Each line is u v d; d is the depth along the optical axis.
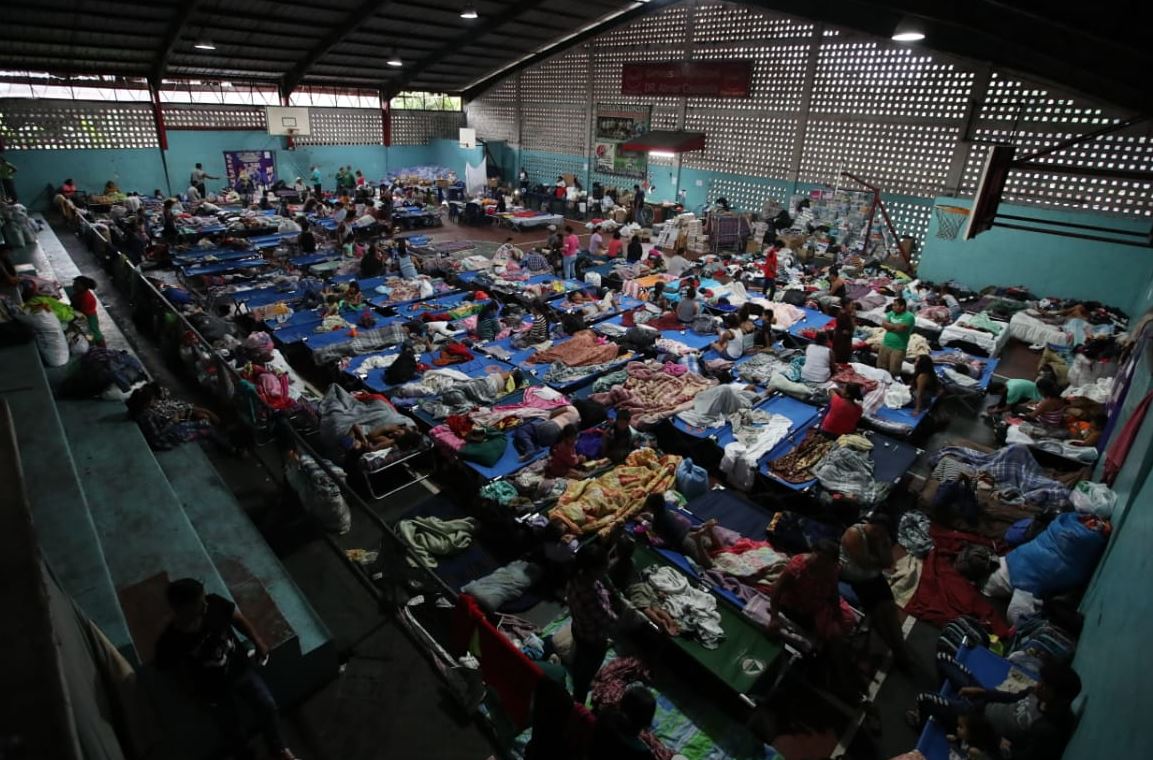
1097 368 9.16
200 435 7.03
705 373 9.48
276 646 4.39
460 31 20.92
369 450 7.01
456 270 14.56
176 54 19.45
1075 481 6.80
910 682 5.03
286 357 10.30
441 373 8.84
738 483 7.16
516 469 6.84
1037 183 13.03
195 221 18.31
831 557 4.63
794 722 4.68
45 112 19.56
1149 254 11.87
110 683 2.03
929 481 7.10
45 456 5.06
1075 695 3.53
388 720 4.56
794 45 16.56
